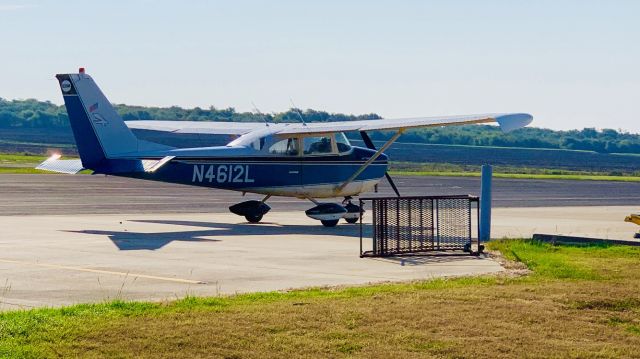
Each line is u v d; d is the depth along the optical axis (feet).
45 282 48.06
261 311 38.42
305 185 86.58
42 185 141.69
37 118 639.35
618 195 156.97
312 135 84.74
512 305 40.06
